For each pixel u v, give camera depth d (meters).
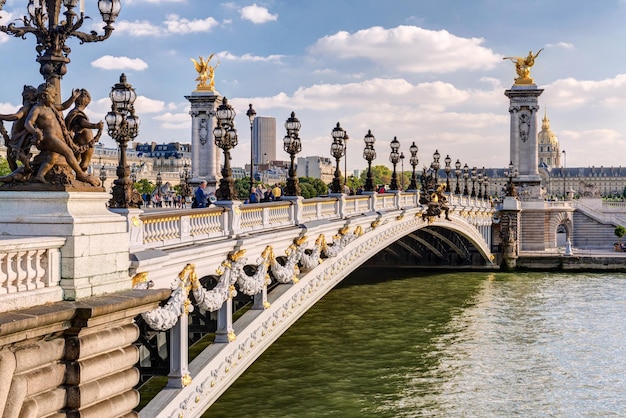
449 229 89.94
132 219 20.58
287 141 36.19
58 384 16.16
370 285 84.12
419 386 42.69
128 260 19.11
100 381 17.06
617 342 55.12
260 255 31.16
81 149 17.92
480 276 95.00
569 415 38.66
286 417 36.53
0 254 14.88
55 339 16.11
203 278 29.80
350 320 61.16
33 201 16.95
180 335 23.84
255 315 31.23
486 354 50.72
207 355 26.94
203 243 25.38
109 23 18.55
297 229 34.59
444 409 38.88
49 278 16.41
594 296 77.75
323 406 38.50
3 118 16.80
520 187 118.81
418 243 93.12
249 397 39.66
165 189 107.06
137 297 17.89
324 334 55.56
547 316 65.44
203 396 25.78
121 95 20.33
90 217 17.38
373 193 50.94
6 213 17.02
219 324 28.22
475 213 94.50
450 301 72.69
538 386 43.59
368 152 51.84
